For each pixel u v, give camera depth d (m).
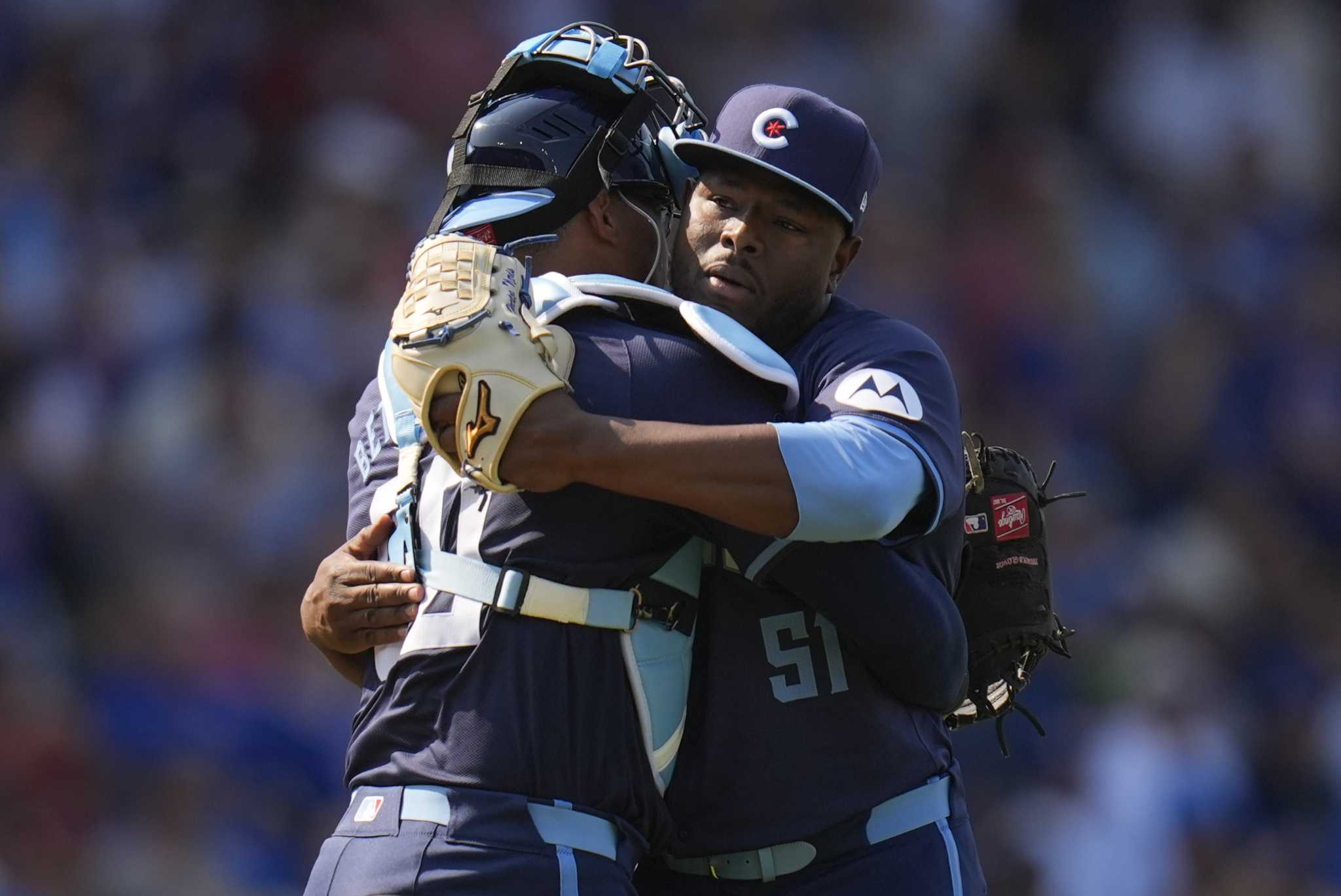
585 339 10.07
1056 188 42.69
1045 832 29.61
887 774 10.73
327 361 33.19
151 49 38.00
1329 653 35.38
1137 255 43.19
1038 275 40.81
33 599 29.45
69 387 32.41
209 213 35.34
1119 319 41.94
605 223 10.80
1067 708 31.67
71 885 26.34
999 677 11.80
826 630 10.65
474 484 10.11
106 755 27.75
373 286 34.69
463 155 10.93
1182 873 30.27
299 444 31.77
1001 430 38.19
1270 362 41.69
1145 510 38.78
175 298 33.41
